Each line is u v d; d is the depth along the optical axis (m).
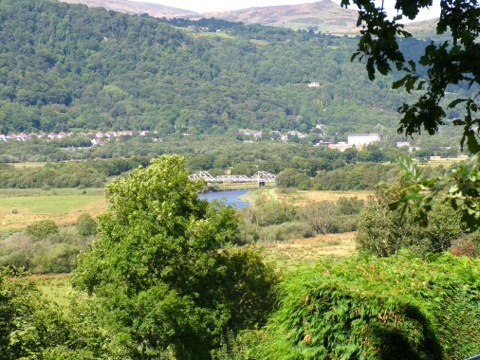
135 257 27.08
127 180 30.98
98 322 27.55
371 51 4.28
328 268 7.62
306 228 82.56
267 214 87.62
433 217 28.62
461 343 7.91
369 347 6.67
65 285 57.31
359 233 33.59
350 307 6.81
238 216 31.16
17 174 151.75
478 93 4.23
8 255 66.62
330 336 6.85
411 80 4.33
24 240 72.19
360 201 91.62
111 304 27.22
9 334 24.67
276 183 134.88
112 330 26.45
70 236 77.19
